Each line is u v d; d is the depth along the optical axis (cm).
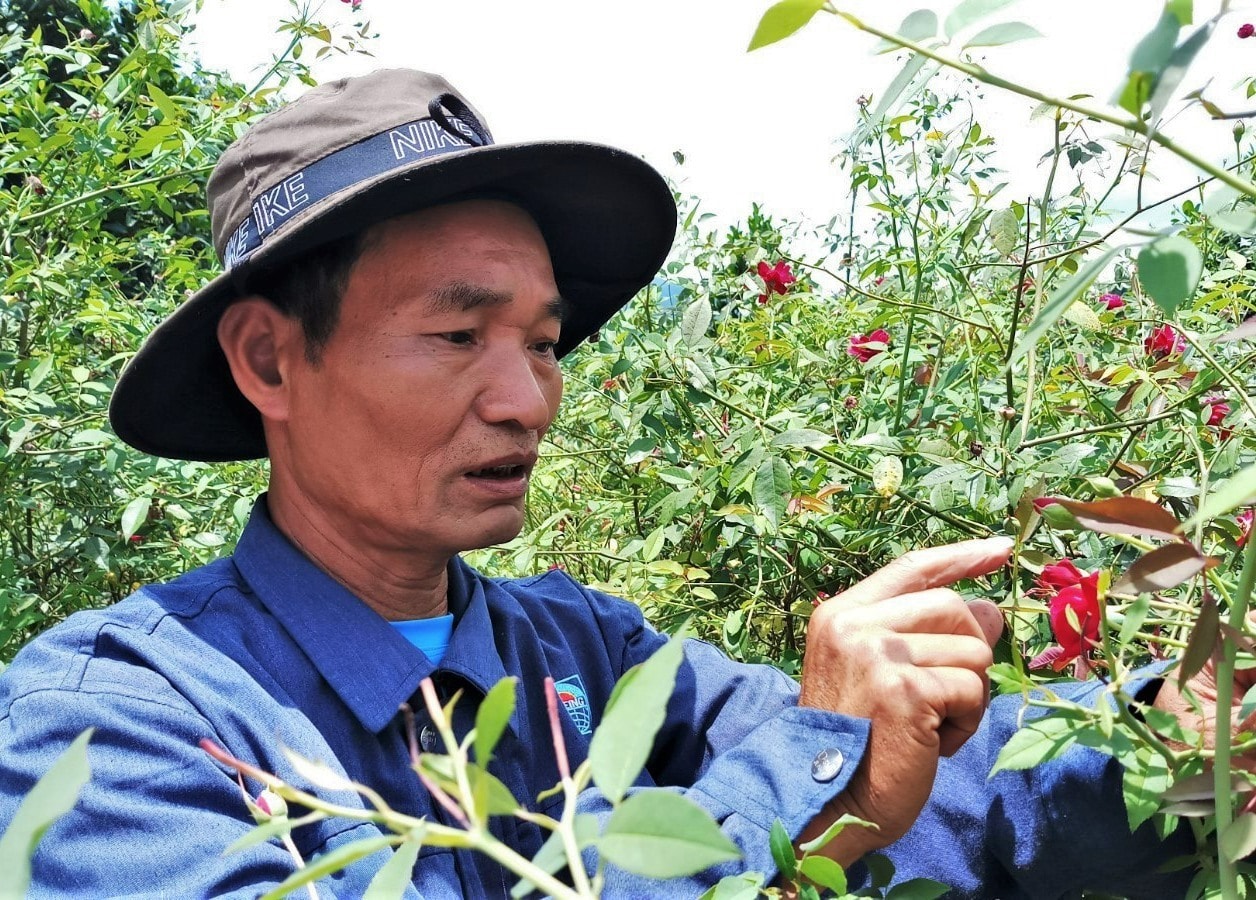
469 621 119
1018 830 109
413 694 110
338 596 113
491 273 109
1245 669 85
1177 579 59
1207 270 216
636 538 226
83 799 87
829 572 202
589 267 148
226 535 234
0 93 273
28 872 29
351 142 111
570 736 127
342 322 109
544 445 255
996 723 117
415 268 107
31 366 232
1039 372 205
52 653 101
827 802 88
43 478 236
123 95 282
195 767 91
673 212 138
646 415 199
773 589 210
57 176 283
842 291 283
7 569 227
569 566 245
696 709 132
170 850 85
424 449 110
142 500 197
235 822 89
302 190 111
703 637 213
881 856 89
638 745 37
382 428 109
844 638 95
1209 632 57
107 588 274
